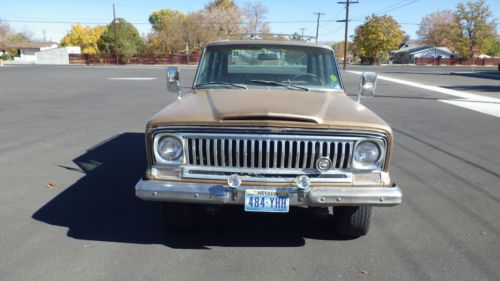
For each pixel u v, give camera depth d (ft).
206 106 12.34
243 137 11.06
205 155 11.30
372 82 15.39
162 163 11.41
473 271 11.51
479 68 205.36
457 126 34.63
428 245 13.03
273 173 11.19
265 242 13.11
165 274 11.11
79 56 219.41
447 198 17.33
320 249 12.68
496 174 20.89
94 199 16.61
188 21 225.56
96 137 28.48
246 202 11.12
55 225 14.08
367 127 11.05
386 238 13.50
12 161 22.07
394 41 274.77
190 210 13.04
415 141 28.43
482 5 270.05
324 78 15.69
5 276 10.87
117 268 11.37
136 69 148.66
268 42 15.85
